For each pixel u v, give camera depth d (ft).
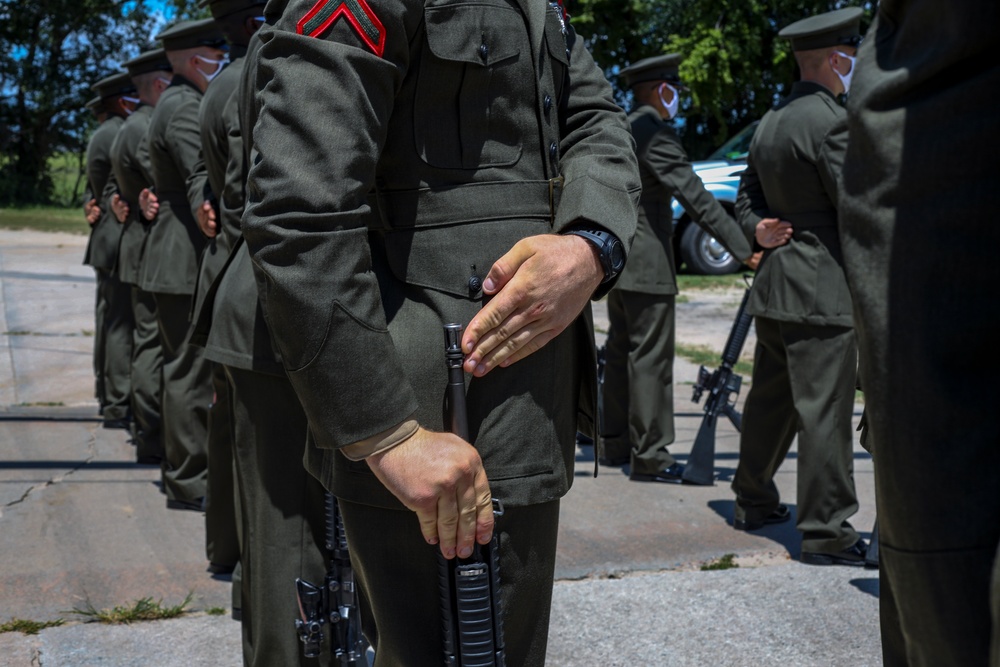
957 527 2.99
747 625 10.43
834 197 11.79
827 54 11.98
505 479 4.93
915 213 3.08
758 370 13.01
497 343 4.76
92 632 9.97
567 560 12.15
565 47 5.45
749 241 13.01
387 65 4.60
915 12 3.14
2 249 47.85
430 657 5.03
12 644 9.65
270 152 4.43
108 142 19.16
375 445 4.52
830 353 11.87
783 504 13.99
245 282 7.62
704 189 14.93
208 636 9.96
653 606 10.86
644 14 59.77
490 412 4.91
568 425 5.27
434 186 4.90
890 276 3.13
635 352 15.55
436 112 4.87
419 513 4.59
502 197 4.98
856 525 13.70
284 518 7.44
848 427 12.03
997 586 2.70
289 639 7.44
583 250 4.86
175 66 14.15
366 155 4.54
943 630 3.06
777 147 12.07
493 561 4.83
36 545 12.31
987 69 2.97
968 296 3.02
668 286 15.46
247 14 10.06
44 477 15.20
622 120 5.62
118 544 12.42
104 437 17.67
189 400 13.65
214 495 11.23
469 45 4.82
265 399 7.44
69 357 25.02
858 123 3.28
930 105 3.05
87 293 35.22
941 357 3.04
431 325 4.88
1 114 75.87
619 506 14.43
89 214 19.47
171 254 13.62
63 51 77.10
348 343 4.41
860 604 10.96
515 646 5.24
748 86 60.95
